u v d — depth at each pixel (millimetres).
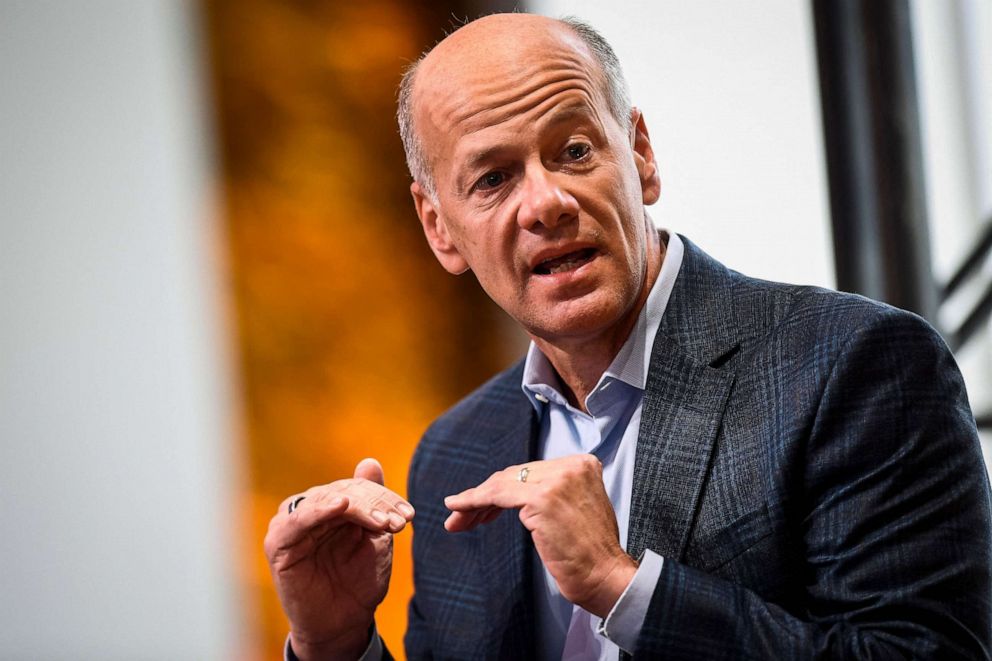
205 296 12289
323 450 14766
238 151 14367
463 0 14617
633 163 4805
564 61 4602
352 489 4688
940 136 7484
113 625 11664
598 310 4508
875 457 4148
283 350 14586
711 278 4992
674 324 4852
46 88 11281
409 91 5027
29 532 11422
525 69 4555
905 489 4105
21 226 11289
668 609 4012
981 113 7551
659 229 5371
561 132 4516
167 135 11852
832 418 4234
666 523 4434
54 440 11453
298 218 14680
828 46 6965
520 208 4480
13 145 11273
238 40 14367
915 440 4133
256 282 14492
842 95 6945
